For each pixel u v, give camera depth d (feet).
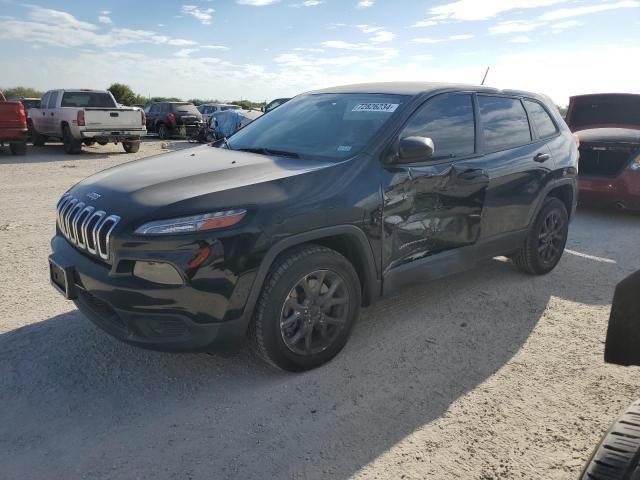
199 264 9.41
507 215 15.29
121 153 55.88
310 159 12.17
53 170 40.32
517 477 8.27
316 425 9.49
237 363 11.60
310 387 10.67
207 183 10.55
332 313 11.48
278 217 10.10
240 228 9.71
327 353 11.39
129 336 9.93
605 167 26.27
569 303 15.14
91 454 8.68
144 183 10.75
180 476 8.23
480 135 14.61
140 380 10.86
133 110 54.34
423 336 12.93
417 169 12.52
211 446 8.92
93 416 9.67
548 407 10.08
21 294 14.97
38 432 9.20
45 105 58.39
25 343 12.17
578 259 19.44
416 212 12.55
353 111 13.47
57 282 11.33
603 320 14.01
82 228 10.36
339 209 10.89
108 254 9.78
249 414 9.78
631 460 5.58
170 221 9.46
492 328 13.42
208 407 9.98
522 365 11.63
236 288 9.77
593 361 11.82
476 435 9.26
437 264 13.37
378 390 10.60
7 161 45.70
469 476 8.29
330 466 8.47
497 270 17.93
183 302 9.47
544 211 16.70
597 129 28.02
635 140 24.90
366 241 11.52
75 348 12.02
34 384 10.61
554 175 16.76
